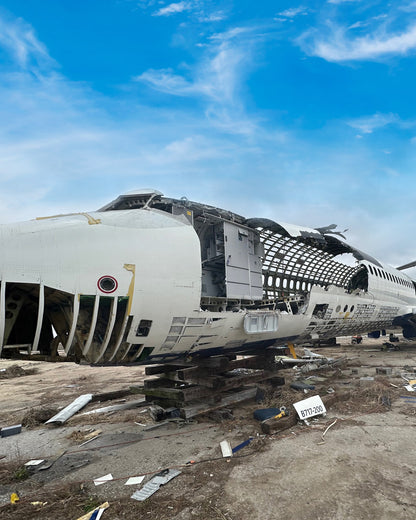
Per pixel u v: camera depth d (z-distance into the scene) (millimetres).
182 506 2674
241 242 6773
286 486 2910
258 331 5332
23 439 4730
